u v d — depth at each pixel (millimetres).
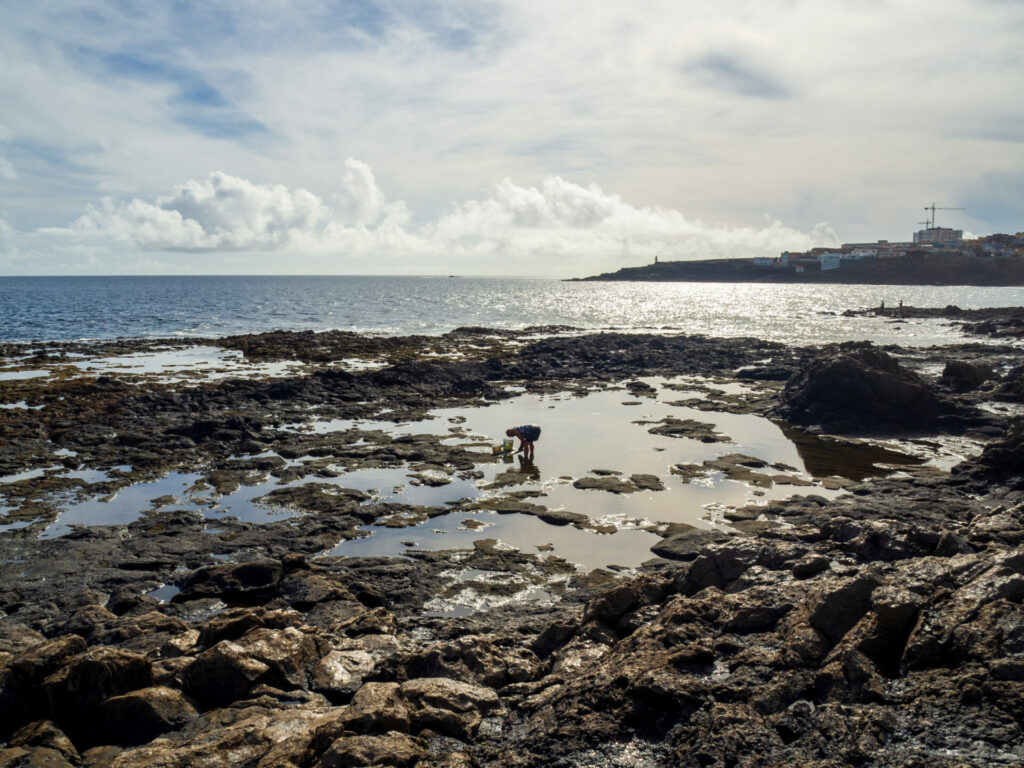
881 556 11117
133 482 22266
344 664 10438
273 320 95938
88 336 73562
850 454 26453
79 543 17016
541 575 15398
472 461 24688
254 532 17906
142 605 13805
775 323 95312
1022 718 6090
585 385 43344
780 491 21266
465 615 13633
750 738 6551
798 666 7793
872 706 6684
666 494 20984
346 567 15766
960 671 6848
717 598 9828
